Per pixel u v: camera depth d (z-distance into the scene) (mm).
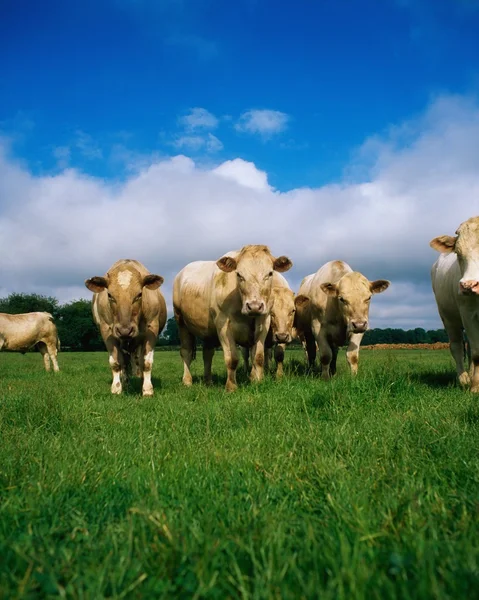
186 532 2438
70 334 90000
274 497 3027
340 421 5379
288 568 2066
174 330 98375
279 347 12797
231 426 5328
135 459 4051
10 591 1974
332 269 10945
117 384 9586
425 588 1804
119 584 2000
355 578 1893
